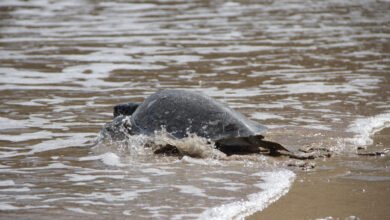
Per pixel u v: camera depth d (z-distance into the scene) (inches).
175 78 1710.1
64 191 876.0
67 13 3043.8
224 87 1599.4
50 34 2459.4
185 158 1032.8
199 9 3196.4
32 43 2268.7
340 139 1151.0
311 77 1722.4
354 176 946.7
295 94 1523.1
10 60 1958.7
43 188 888.9
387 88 1583.4
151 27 2628.0
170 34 2463.1
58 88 1584.6
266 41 2325.3
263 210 803.4
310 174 957.8
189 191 874.8
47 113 1334.9
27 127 1224.8
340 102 1440.7
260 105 1413.6
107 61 1953.7
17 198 847.1
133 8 3221.0
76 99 1467.8
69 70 1817.2
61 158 1036.5
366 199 845.2
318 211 800.3
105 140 1134.4
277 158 1046.4
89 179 929.5
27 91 1544.0
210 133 1078.4
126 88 1592.0
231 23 2746.1
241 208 807.7
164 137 1089.4
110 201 834.8
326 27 2667.3
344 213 793.6
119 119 1176.8
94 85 1625.2
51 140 1140.5
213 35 2443.4
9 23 2738.7
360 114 1334.9
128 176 943.0
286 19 2888.8
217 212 791.1
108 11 3112.7
